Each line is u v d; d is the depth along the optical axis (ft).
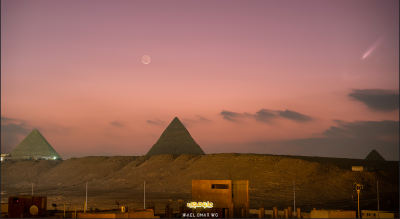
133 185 563.48
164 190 492.13
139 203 361.30
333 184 439.63
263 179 478.59
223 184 213.87
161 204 353.72
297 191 419.95
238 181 214.07
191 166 586.45
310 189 426.10
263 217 221.05
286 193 414.41
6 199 412.16
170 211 204.03
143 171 630.74
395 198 353.92
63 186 623.77
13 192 515.91
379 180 448.24
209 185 214.07
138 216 165.37
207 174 534.37
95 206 340.80
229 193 211.41
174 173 586.86
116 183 587.68
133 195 450.30
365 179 450.71
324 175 473.67
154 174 596.29
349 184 437.99
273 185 453.99
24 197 172.65
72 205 349.61
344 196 398.21
